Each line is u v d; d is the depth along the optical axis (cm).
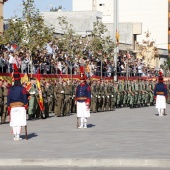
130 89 4469
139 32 8688
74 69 4372
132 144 1936
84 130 2455
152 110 4150
